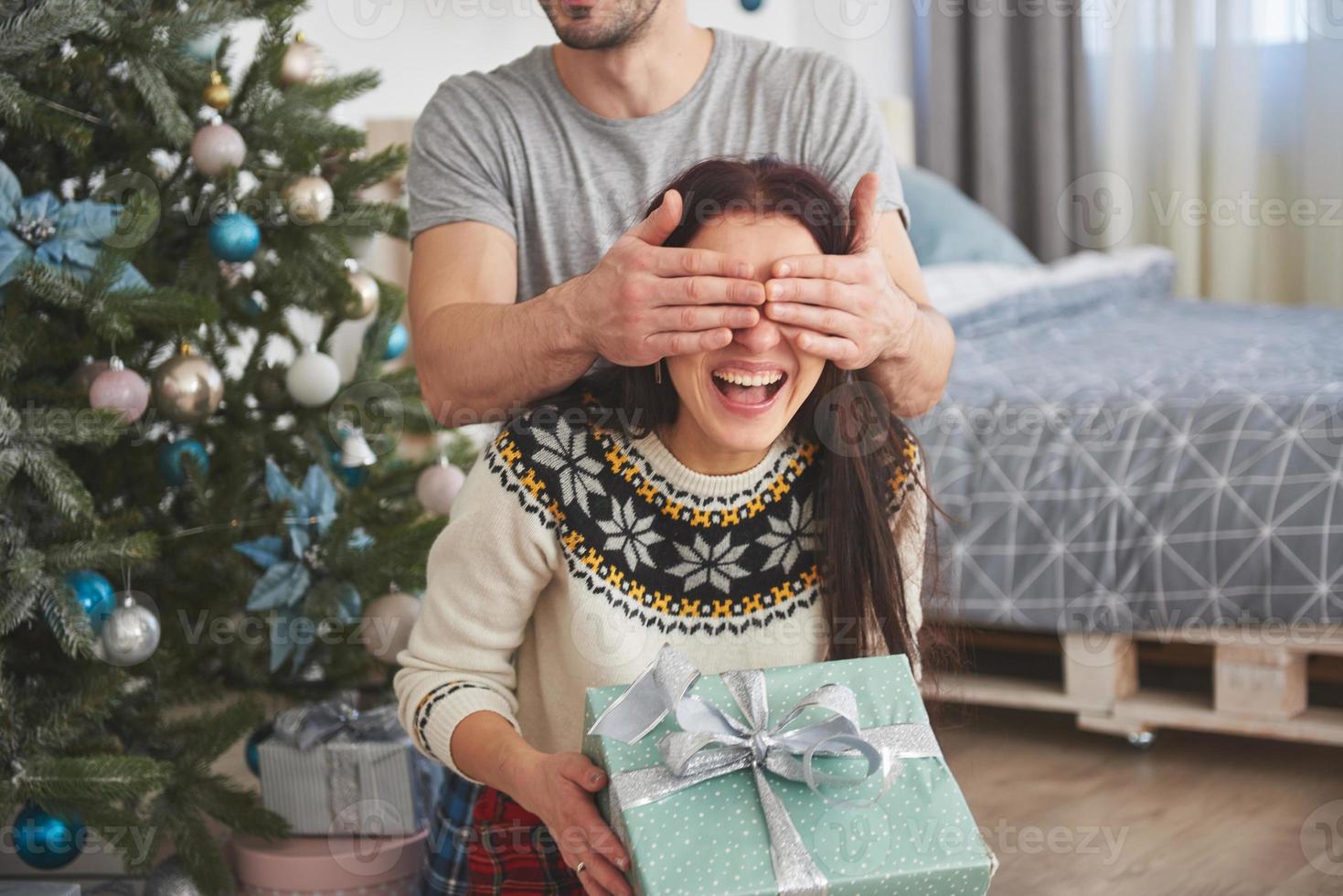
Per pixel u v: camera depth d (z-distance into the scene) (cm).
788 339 97
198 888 160
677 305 96
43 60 163
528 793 99
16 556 152
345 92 193
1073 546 216
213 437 193
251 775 208
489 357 116
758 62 139
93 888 169
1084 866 178
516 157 136
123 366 167
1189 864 177
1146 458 216
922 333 114
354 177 194
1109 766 214
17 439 152
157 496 185
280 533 186
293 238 186
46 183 172
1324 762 213
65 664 169
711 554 108
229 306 193
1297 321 290
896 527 115
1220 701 211
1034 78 415
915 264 138
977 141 421
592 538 107
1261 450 208
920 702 98
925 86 435
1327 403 210
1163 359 252
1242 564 205
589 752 97
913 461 116
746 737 93
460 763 106
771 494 109
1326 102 381
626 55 132
